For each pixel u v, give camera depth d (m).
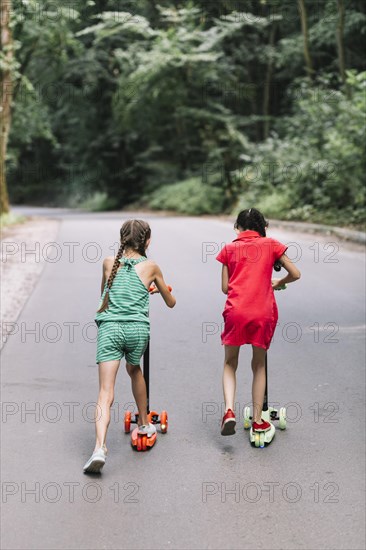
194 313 13.22
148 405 7.38
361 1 41.03
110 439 7.30
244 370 9.60
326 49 48.16
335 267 18.59
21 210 77.19
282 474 6.32
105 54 58.00
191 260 20.33
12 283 16.86
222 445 7.05
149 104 52.03
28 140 53.53
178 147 58.38
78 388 8.90
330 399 8.31
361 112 28.81
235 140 46.94
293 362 9.88
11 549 5.09
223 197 48.25
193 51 46.34
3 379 9.26
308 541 5.14
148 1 53.72
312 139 32.44
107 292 6.92
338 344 10.80
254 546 5.08
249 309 7.11
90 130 67.50
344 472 6.34
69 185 87.69
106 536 5.27
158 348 10.77
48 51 47.97
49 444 7.09
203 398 8.44
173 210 53.12
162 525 5.42
